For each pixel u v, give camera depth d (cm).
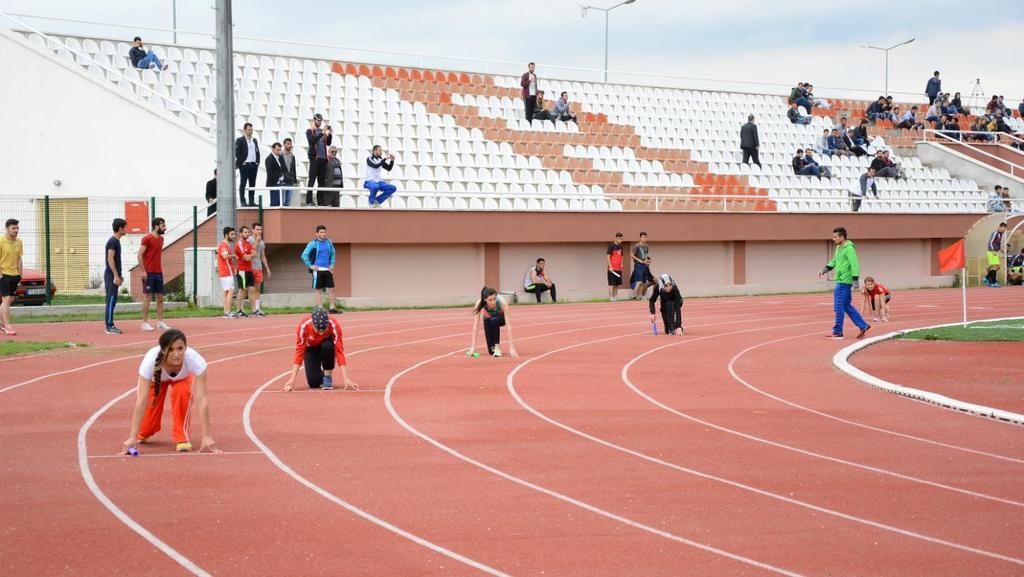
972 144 4888
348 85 3634
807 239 3912
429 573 659
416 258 3072
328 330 1380
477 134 3688
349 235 2841
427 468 950
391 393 1385
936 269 4300
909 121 4988
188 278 2642
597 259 3491
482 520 781
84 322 2272
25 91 2905
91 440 1059
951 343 1997
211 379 1493
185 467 944
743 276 3816
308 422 1168
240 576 650
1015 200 4500
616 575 659
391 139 3450
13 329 2031
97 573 654
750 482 909
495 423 1177
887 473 946
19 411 1220
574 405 1309
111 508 804
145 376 993
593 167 3872
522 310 2922
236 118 3212
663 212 3531
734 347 1994
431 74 3919
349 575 654
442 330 2259
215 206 2716
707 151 4247
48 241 2427
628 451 1034
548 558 692
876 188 4322
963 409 1280
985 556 703
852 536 747
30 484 876
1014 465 982
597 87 4362
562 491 870
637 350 1936
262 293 2714
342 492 860
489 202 3403
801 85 4766
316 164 2827
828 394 1417
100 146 2856
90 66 3089
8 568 662
